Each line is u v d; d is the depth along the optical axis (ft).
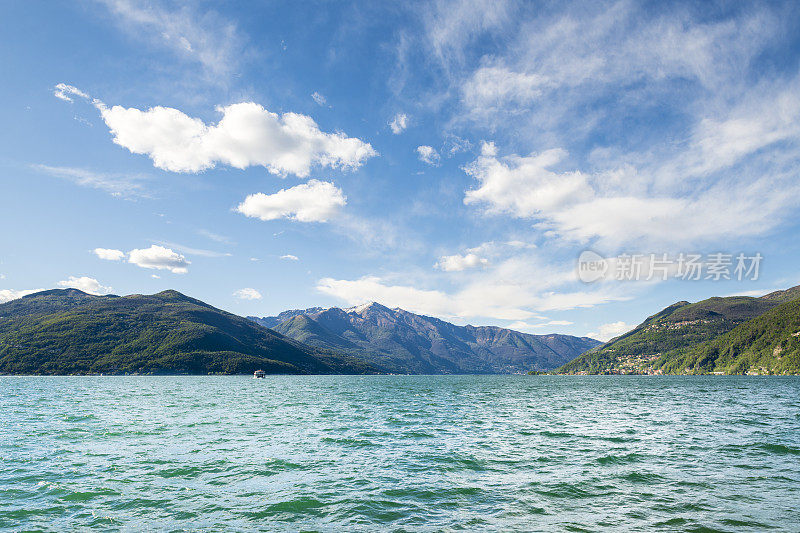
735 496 63.52
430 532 50.75
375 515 56.95
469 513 57.47
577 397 291.17
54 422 145.07
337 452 97.04
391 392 363.97
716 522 52.90
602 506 59.67
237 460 88.74
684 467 81.56
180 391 372.99
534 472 78.74
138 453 94.99
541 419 159.53
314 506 60.75
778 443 105.40
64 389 389.80
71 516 56.95
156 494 66.13
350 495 65.62
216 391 378.53
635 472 78.07
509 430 130.93
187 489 68.69
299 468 82.23
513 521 54.29
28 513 57.93
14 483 71.51
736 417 161.17
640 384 553.64
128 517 56.70
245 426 138.51
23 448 100.12
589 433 123.75
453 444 107.14
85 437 115.34
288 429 132.26
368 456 92.89
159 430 128.16
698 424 141.79
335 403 237.86
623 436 117.91
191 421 150.41
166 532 51.62
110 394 315.17
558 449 100.01
